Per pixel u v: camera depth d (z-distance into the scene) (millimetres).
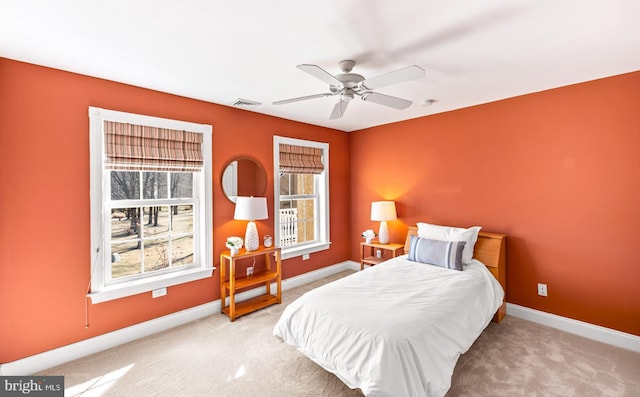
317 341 2029
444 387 1765
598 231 2670
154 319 2848
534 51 2127
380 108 3559
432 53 2156
